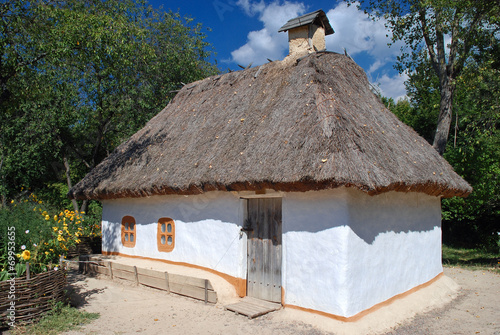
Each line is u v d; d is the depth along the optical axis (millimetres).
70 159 19781
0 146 16797
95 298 6988
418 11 11648
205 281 6660
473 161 12555
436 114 21188
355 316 5492
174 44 17953
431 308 6898
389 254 6520
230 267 7051
